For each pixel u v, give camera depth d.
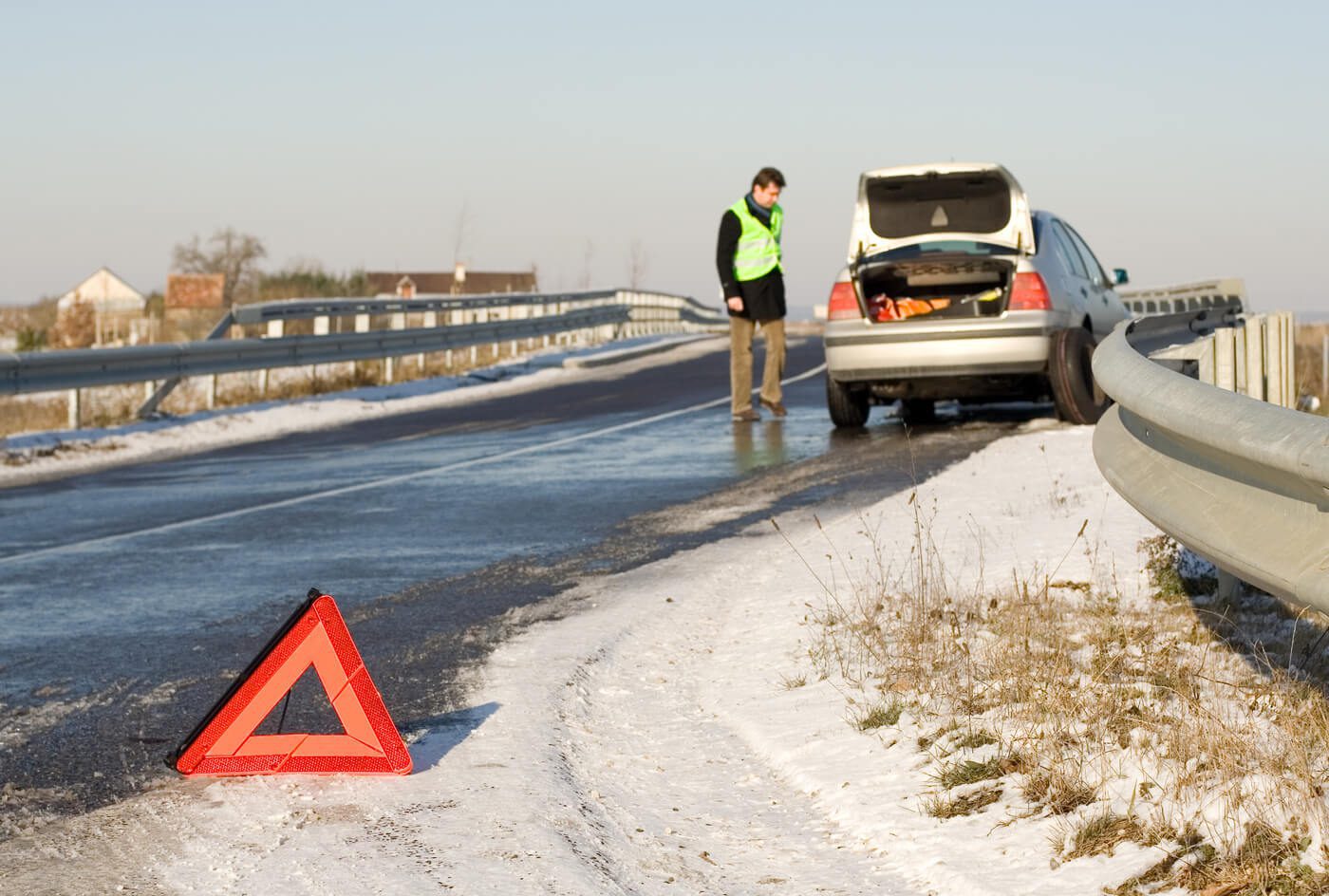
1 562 9.26
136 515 11.16
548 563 8.63
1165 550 7.05
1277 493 3.49
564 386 23.70
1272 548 3.40
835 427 14.95
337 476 13.09
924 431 14.13
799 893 3.88
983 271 13.35
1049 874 3.75
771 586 7.59
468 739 5.18
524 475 12.62
